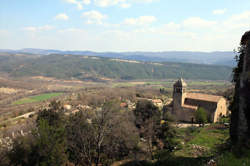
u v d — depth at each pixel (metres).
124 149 37.41
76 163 30.30
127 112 49.84
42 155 22.16
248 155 12.80
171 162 23.30
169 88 185.00
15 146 23.06
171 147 34.09
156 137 39.16
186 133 42.41
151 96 115.50
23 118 67.88
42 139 22.42
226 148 19.89
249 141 14.20
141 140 40.75
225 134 35.97
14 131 38.47
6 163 21.89
